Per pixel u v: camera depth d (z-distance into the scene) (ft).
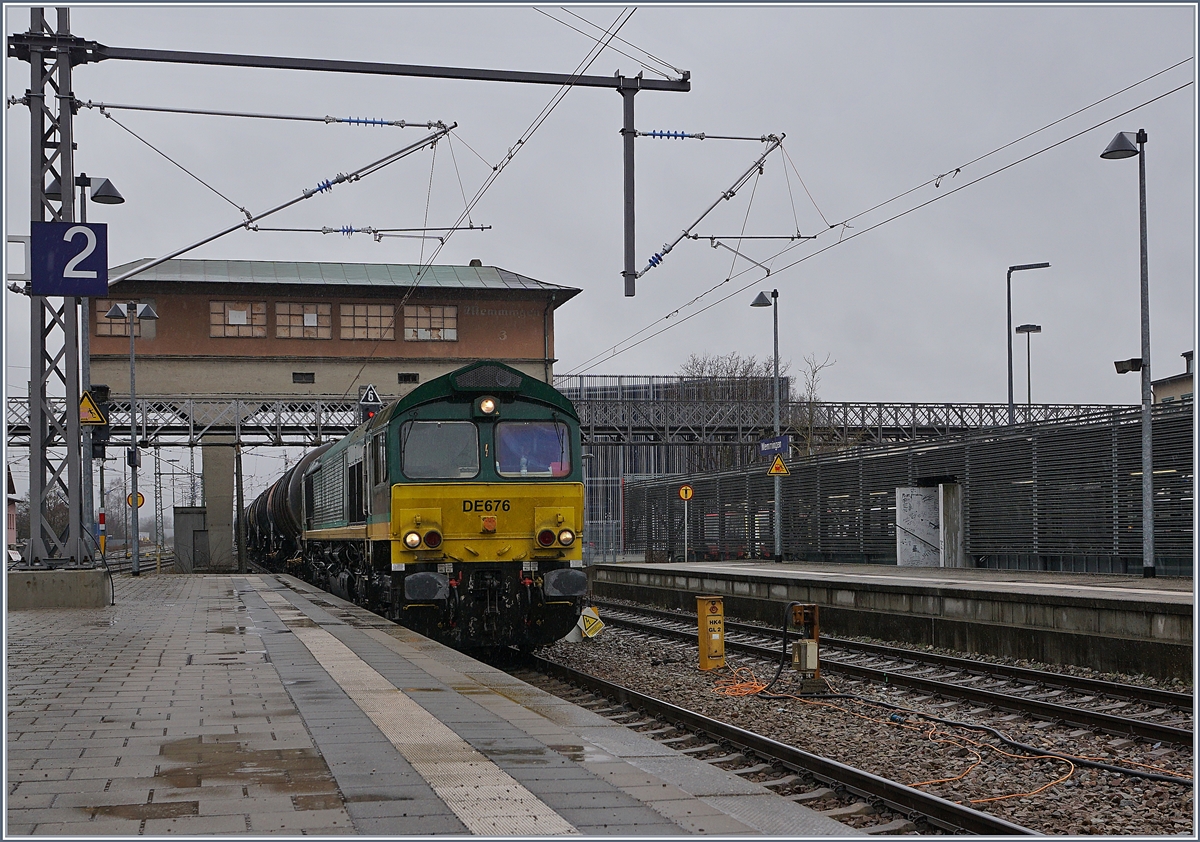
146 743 26.84
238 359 182.39
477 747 26.50
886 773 32.94
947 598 64.69
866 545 125.08
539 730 28.66
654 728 40.42
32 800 21.50
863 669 52.75
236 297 183.01
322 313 186.19
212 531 182.50
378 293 186.80
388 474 56.18
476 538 56.13
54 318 70.69
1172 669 49.32
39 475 70.13
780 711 44.04
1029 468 101.30
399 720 29.96
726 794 23.20
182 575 135.64
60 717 30.35
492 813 20.65
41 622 60.64
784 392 224.33
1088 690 47.29
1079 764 33.19
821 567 118.93
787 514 144.56
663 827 19.97
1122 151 81.41
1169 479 85.97
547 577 55.77
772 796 23.20
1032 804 29.27
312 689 35.53
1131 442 88.69
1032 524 100.73
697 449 223.10
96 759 25.07
